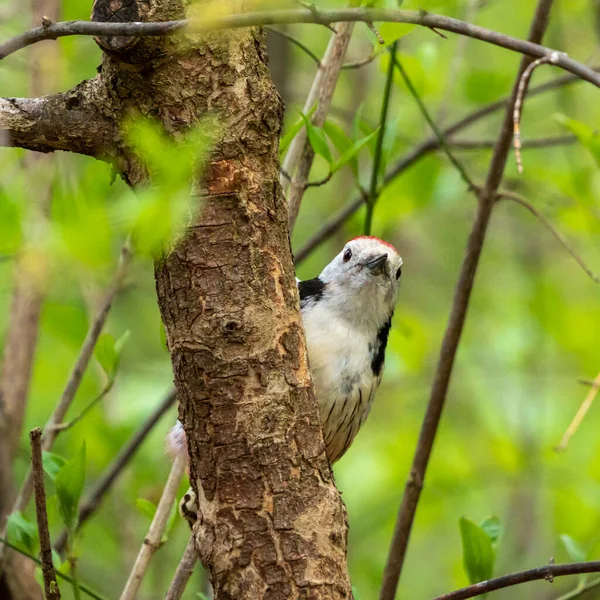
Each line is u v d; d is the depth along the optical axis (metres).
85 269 3.80
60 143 6.19
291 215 8.78
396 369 14.52
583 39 15.82
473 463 14.88
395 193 13.09
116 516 12.56
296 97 14.85
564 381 16.03
